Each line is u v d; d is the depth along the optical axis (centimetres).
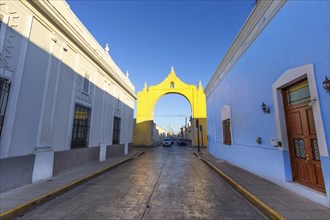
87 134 1009
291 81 514
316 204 416
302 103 508
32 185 570
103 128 1205
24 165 572
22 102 571
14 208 390
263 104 654
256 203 441
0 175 495
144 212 401
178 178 742
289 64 520
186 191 561
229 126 1123
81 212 400
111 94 1352
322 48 406
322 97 408
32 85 611
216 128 1438
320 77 412
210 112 1673
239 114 918
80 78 927
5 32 518
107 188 590
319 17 414
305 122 500
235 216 387
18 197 460
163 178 740
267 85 640
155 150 2328
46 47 679
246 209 425
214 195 524
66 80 809
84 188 591
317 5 419
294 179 541
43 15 648
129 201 469
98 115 1134
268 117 639
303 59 464
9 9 532
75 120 891
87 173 759
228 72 1096
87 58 982
